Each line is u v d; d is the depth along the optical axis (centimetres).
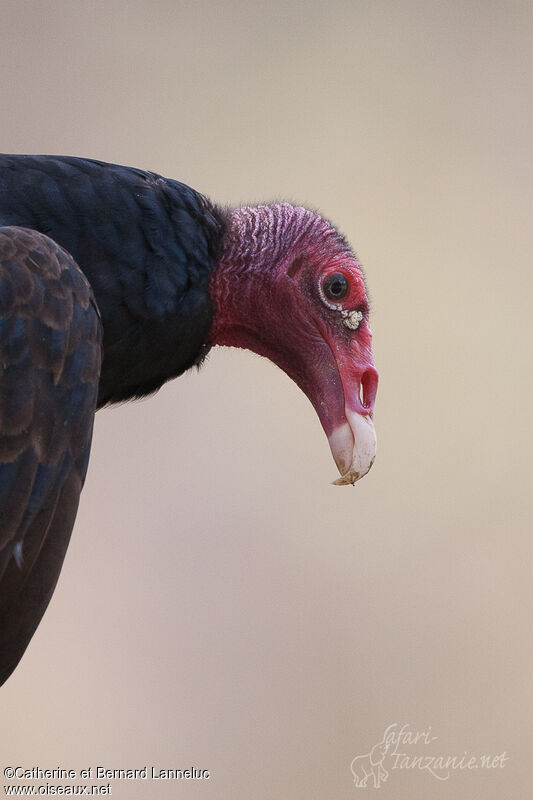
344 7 1711
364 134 1678
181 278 559
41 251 492
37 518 478
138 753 1126
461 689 1220
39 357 479
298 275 601
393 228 1619
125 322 545
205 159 1645
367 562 1310
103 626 1213
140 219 546
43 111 1641
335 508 1349
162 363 571
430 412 1464
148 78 1662
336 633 1248
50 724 1130
